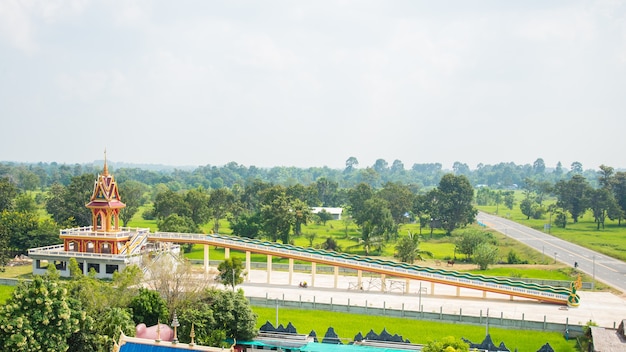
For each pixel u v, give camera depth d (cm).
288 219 19388
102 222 14412
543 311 11631
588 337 9488
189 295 9244
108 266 13612
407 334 9950
